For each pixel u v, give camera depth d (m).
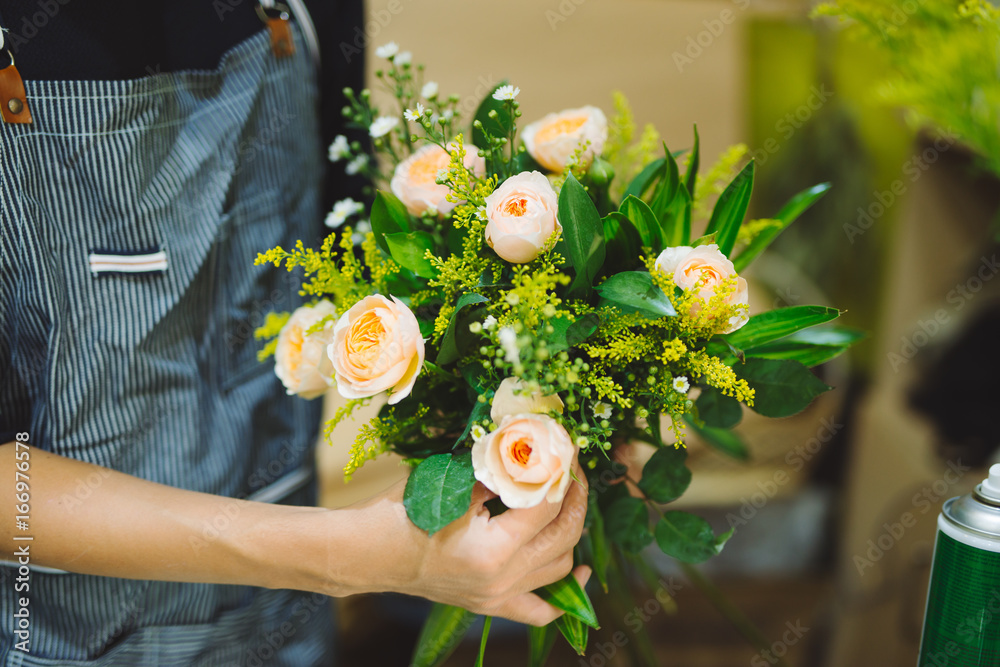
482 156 0.96
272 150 1.09
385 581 0.93
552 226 0.90
